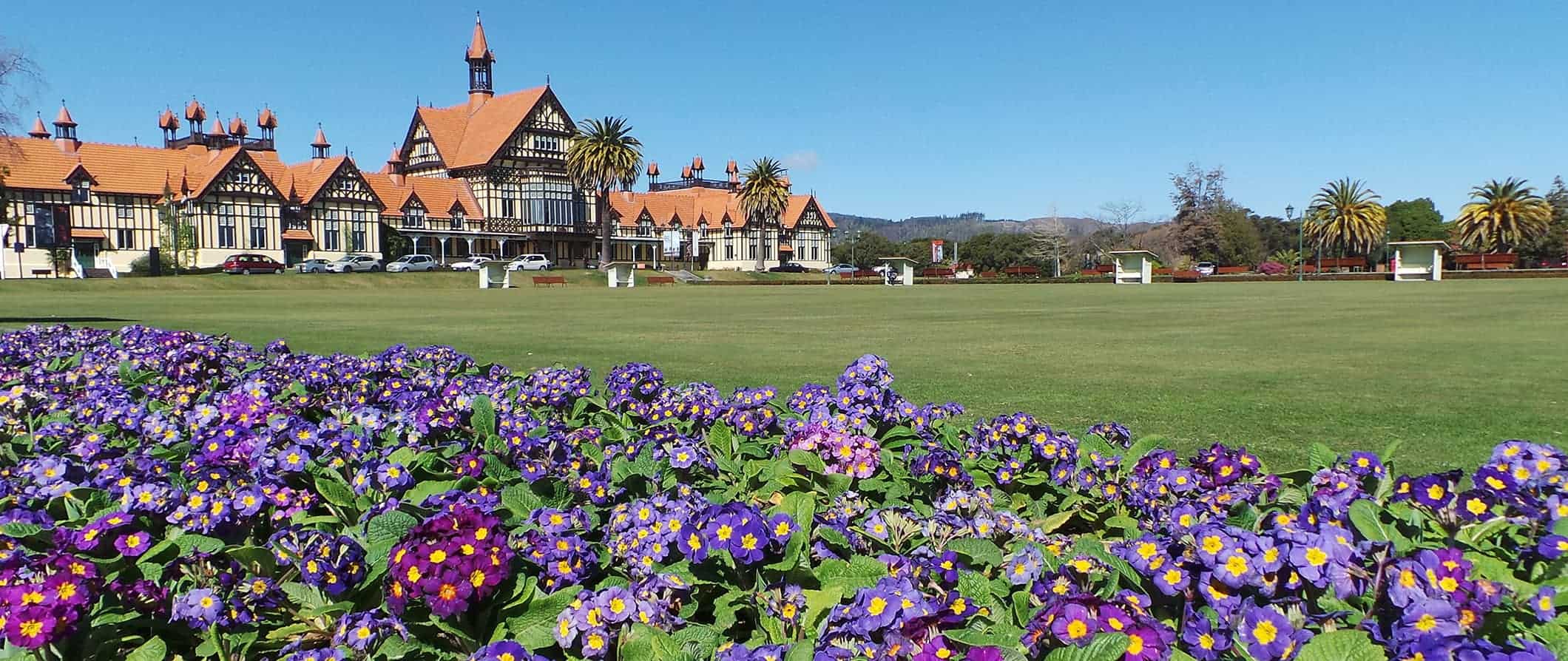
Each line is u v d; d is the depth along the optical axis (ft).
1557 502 8.93
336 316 67.05
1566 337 44.75
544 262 225.76
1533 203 239.91
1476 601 6.89
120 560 8.63
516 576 8.20
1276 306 77.51
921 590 7.93
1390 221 337.31
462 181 237.45
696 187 332.39
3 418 15.39
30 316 67.62
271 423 12.87
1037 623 7.13
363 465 11.30
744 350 40.52
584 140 220.02
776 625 7.71
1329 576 7.39
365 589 8.45
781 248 306.35
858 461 11.59
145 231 183.32
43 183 170.71
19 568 7.95
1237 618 7.04
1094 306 82.38
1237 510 10.29
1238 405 24.88
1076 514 11.75
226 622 8.03
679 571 8.46
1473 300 83.10
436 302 94.32
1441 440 20.18
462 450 12.75
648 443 12.60
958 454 13.47
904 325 57.93
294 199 199.00
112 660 7.83
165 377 20.27
